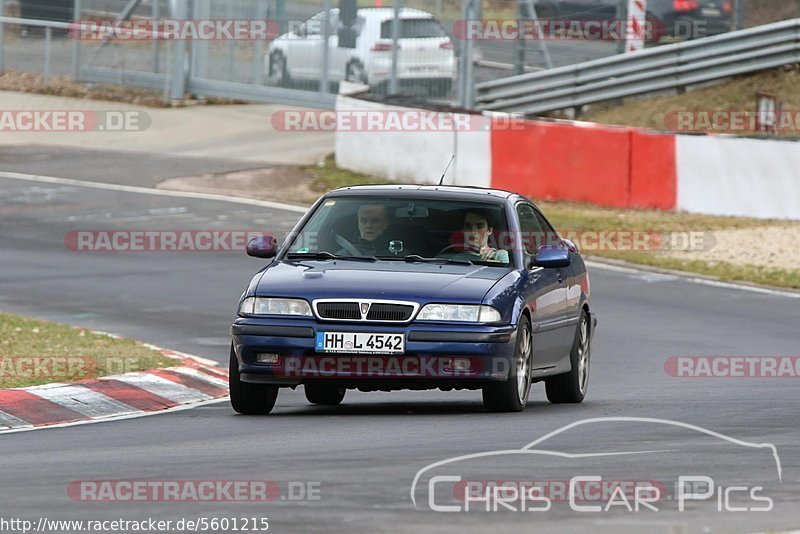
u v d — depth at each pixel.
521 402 34.78
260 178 95.25
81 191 89.69
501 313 33.56
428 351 32.91
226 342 50.69
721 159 85.50
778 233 79.81
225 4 117.19
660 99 106.06
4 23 124.69
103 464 27.39
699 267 71.12
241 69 116.81
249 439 30.56
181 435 31.47
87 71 122.62
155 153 104.19
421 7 105.00
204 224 79.88
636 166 86.94
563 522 22.05
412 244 35.94
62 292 62.12
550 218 81.50
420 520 22.00
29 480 25.62
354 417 34.31
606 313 58.38
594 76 103.12
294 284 33.94
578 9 105.25
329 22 110.81
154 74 121.12
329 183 93.62
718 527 22.05
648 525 21.98
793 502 23.89
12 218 81.12
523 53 104.44
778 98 101.81
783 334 53.53
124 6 121.19
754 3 114.00
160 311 57.75
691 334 53.34
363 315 33.25
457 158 91.44
